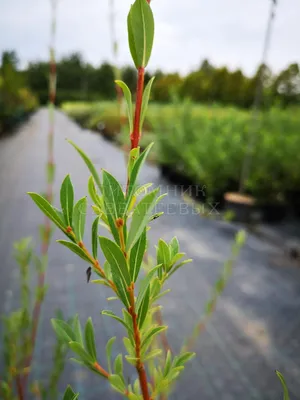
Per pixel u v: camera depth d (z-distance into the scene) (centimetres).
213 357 390
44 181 1174
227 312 473
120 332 412
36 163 1540
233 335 426
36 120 4741
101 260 306
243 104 2889
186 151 1085
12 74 3011
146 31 37
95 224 41
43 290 160
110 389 336
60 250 635
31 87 7231
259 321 456
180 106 1317
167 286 536
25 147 2039
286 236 758
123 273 40
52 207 40
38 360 364
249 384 354
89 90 7931
